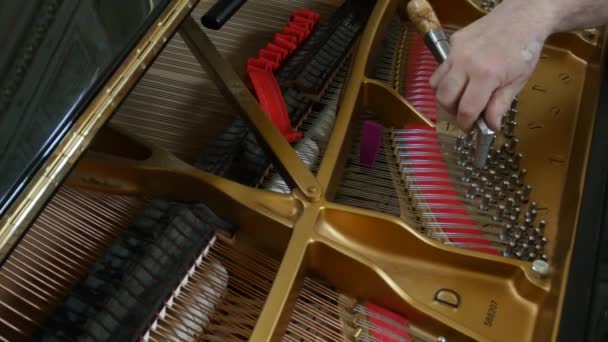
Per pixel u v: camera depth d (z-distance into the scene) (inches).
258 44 68.4
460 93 45.9
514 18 46.9
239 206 46.9
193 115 61.4
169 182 49.3
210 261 47.8
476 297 46.4
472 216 52.9
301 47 64.1
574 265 42.7
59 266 47.5
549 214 52.6
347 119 53.7
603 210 45.6
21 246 48.3
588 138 51.3
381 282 44.6
